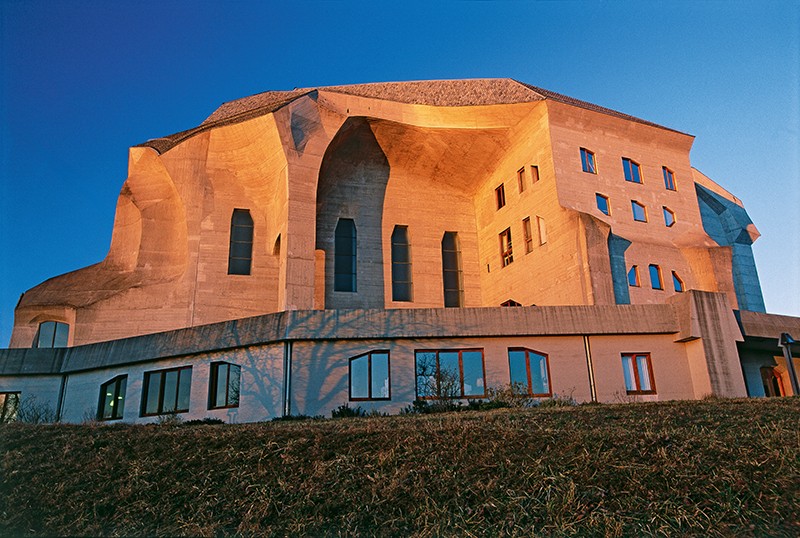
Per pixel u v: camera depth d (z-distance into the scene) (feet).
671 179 127.44
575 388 71.46
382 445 40.91
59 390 84.58
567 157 114.32
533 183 118.01
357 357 70.23
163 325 111.96
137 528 33.37
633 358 73.97
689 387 73.51
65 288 119.14
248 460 39.63
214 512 34.45
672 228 122.72
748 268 158.10
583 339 73.51
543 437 41.22
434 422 48.24
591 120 119.34
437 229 135.95
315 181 113.60
